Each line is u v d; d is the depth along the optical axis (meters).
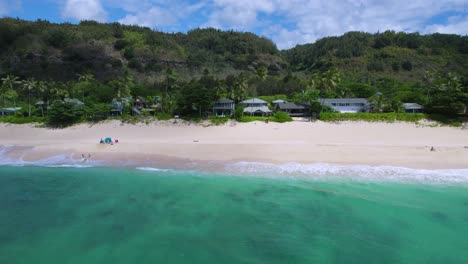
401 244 20.28
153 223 23.62
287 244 20.42
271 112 76.50
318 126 62.19
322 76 85.62
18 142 54.50
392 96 82.62
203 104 70.00
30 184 32.47
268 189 29.86
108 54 166.50
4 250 20.09
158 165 38.81
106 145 48.09
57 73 143.00
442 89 73.00
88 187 31.38
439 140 50.53
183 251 19.83
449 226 22.39
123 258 19.12
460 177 31.97
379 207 25.48
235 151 43.94
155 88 115.44
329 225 22.80
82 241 21.11
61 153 44.81
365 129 59.53
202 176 34.12
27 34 161.88
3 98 93.50
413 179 31.72
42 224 23.56
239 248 20.06
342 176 33.03
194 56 189.88
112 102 84.44
